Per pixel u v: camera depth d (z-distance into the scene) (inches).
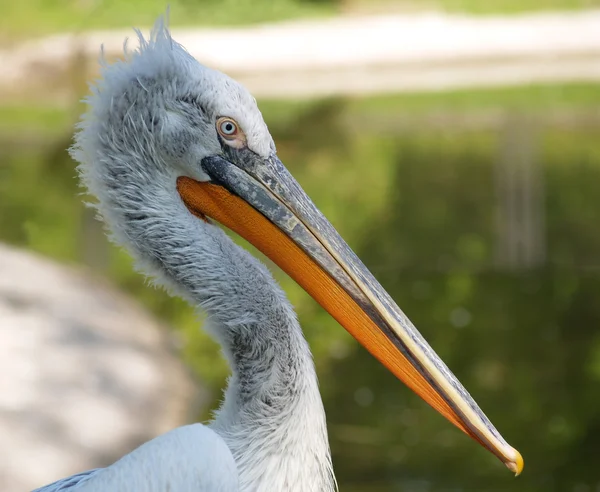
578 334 520.7
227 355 180.1
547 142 936.9
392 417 418.6
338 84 1162.6
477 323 541.6
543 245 695.1
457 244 701.9
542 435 399.2
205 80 183.2
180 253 181.5
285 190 188.2
